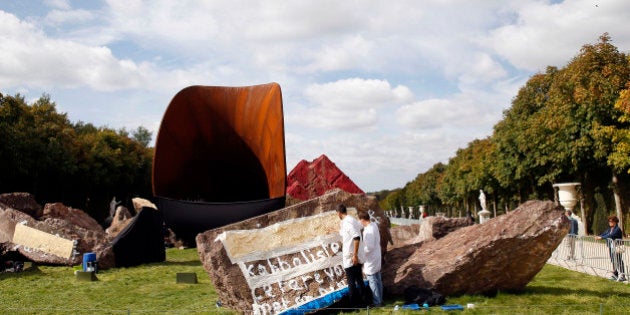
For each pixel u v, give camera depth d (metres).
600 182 30.22
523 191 45.16
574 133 28.73
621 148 24.20
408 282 9.52
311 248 9.38
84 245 16.02
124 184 63.53
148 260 17.23
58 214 19.22
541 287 10.52
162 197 20.08
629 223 27.19
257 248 9.01
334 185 26.11
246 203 19.27
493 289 9.54
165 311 9.17
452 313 8.20
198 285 12.24
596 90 26.38
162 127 20.84
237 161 22.61
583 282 11.32
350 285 8.91
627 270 11.66
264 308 8.57
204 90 21.34
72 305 10.17
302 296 8.87
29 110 44.06
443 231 13.12
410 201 122.69
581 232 30.56
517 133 37.75
